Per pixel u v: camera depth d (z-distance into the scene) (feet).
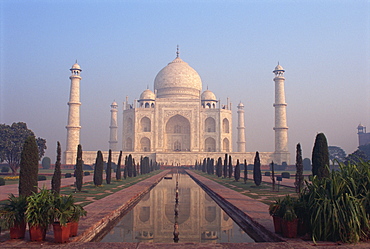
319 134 69.56
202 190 122.93
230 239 50.62
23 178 56.75
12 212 40.98
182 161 322.75
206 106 387.96
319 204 41.52
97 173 121.39
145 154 322.55
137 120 347.36
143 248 37.81
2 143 195.93
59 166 85.10
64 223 40.01
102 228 56.13
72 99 305.94
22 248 37.93
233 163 322.55
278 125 317.83
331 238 40.93
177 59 414.21
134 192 101.35
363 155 215.72
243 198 86.69
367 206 41.81
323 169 67.72
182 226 60.18
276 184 132.46
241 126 408.87
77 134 305.73
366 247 38.29
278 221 45.11
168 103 349.00
